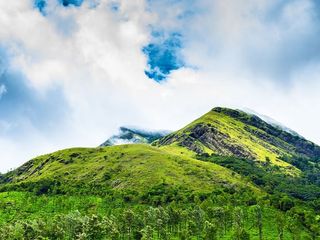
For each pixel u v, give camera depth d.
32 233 191.50
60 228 198.25
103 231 191.75
